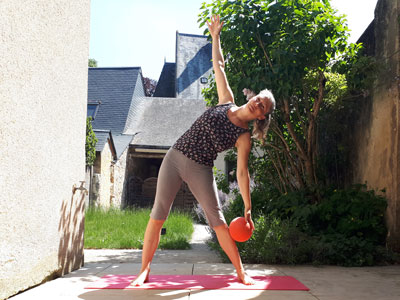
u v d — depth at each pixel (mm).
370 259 4012
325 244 4133
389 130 4645
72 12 3443
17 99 2439
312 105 6031
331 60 5418
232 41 5242
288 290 2574
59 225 3168
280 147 5953
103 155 12922
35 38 2689
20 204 2492
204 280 2867
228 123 2551
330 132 6227
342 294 2498
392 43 4672
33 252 2680
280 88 4926
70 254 3432
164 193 2617
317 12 4918
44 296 2375
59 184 3178
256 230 4328
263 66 5246
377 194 4891
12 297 2359
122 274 3270
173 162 2594
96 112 18000
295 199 5133
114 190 14086
